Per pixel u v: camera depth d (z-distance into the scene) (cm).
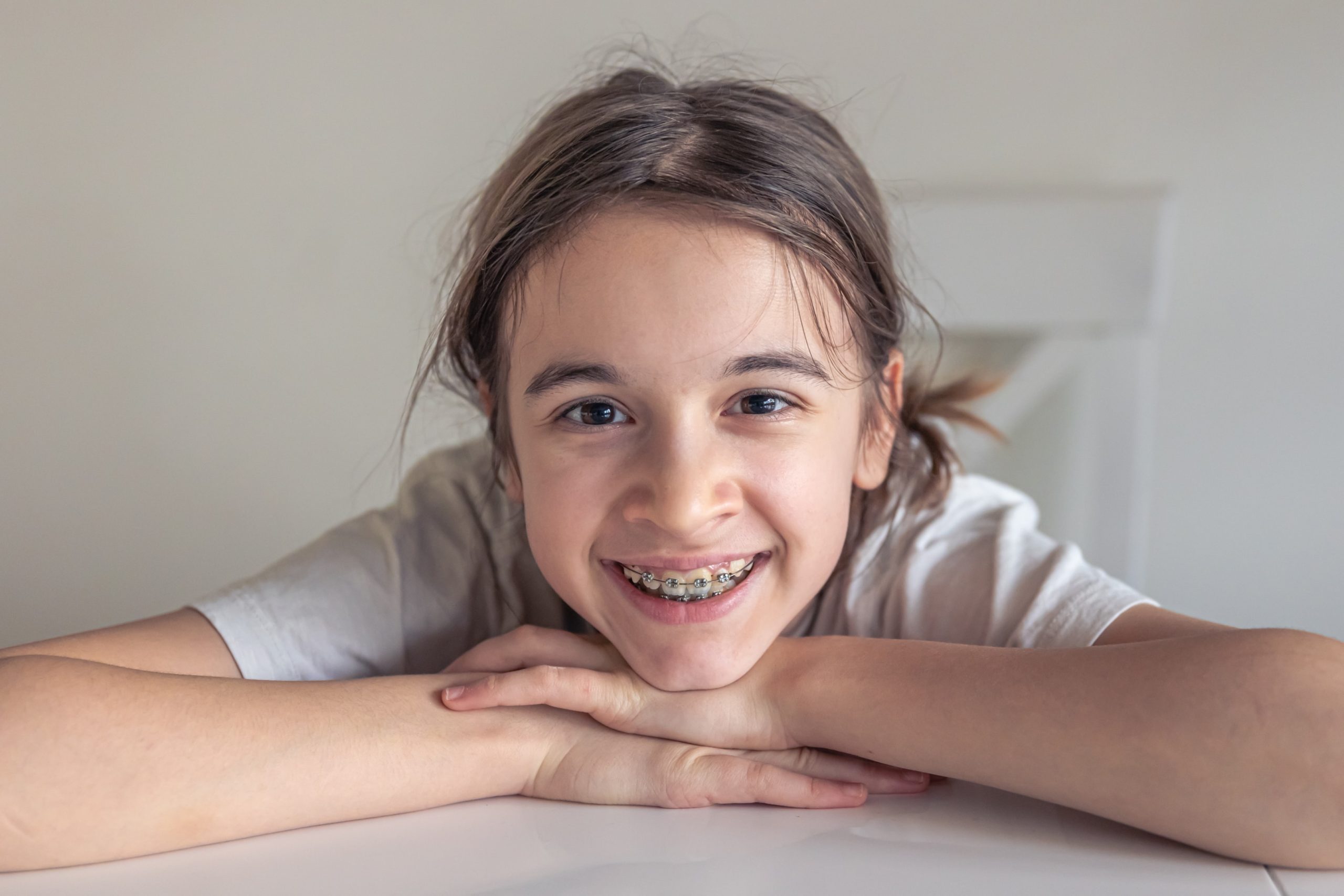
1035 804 60
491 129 148
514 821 59
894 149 144
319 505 159
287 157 150
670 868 52
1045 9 142
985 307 136
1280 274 146
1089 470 140
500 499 89
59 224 151
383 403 156
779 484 65
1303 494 151
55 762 53
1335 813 50
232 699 59
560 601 88
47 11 146
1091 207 134
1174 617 68
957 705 59
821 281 67
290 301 154
